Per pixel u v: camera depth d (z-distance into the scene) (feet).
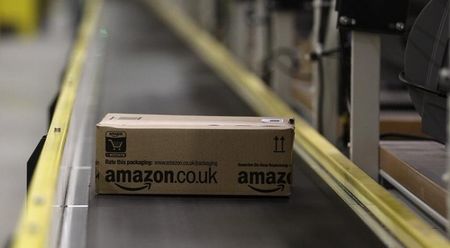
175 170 7.36
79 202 7.24
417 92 7.61
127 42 27.76
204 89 16.79
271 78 17.11
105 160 7.34
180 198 7.39
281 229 6.66
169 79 18.51
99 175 7.39
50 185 6.39
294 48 16.79
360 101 8.64
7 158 20.33
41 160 7.11
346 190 7.75
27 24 48.39
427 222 6.80
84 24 29.37
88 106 13.91
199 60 22.72
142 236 6.38
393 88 13.24
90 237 6.33
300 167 9.03
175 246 6.17
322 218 6.97
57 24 55.16
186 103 14.78
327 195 7.71
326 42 11.23
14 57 40.40
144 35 30.37
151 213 6.95
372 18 8.28
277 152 7.36
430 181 7.11
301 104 14.70
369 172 8.78
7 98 29.09
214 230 6.58
